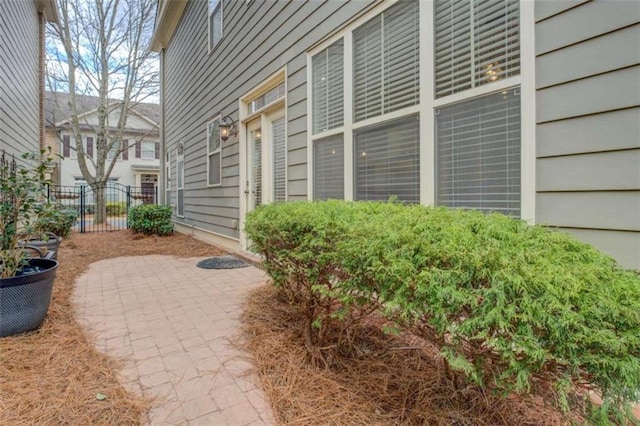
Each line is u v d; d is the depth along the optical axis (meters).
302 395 1.71
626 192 1.56
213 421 1.54
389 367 1.91
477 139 2.15
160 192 10.27
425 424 1.47
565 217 1.76
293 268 2.15
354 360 2.00
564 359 1.01
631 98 1.55
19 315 2.37
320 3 3.50
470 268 1.20
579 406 1.12
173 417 1.57
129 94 12.46
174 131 9.37
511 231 1.46
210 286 3.75
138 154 20.62
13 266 2.57
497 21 2.06
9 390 1.72
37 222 2.79
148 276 4.22
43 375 1.87
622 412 1.03
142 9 11.73
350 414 1.56
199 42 7.17
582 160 1.70
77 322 2.68
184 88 8.31
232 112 5.71
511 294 1.10
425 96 2.45
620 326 0.98
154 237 7.67
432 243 1.35
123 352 2.19
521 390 1.20
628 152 1.56
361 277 1.56
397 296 1.34
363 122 2.98
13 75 6.10
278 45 4.27
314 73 3.62
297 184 3.94
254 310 2.90
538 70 1.87
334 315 1.80
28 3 7.39
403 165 2.63
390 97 2.74
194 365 2.03
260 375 1.91
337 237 1.73
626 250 1.56
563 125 1.77
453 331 1.21
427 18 2.44
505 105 2.02
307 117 3.72
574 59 1.73
